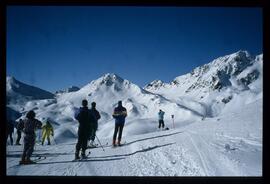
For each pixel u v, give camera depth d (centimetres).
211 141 1125
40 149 1561
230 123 1528
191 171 770
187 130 1652
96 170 860
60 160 1098
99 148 1372
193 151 984
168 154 1005
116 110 1373
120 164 928
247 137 1103
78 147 1062
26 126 1064
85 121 1070
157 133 1853
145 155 1045
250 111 1767
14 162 1118
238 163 766
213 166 778
